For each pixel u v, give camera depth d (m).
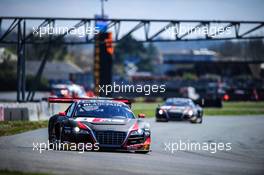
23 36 114.19
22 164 38.03
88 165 38.56
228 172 38.69
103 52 146.00
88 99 53.03
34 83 122.50
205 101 180.75
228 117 134.88
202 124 104.94
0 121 86.00
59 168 36.56
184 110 105.44
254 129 94.56
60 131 48.22
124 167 38.50
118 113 50.03
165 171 37.62
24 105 94.00
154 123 104.38
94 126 46.97
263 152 57.59
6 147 51.50
